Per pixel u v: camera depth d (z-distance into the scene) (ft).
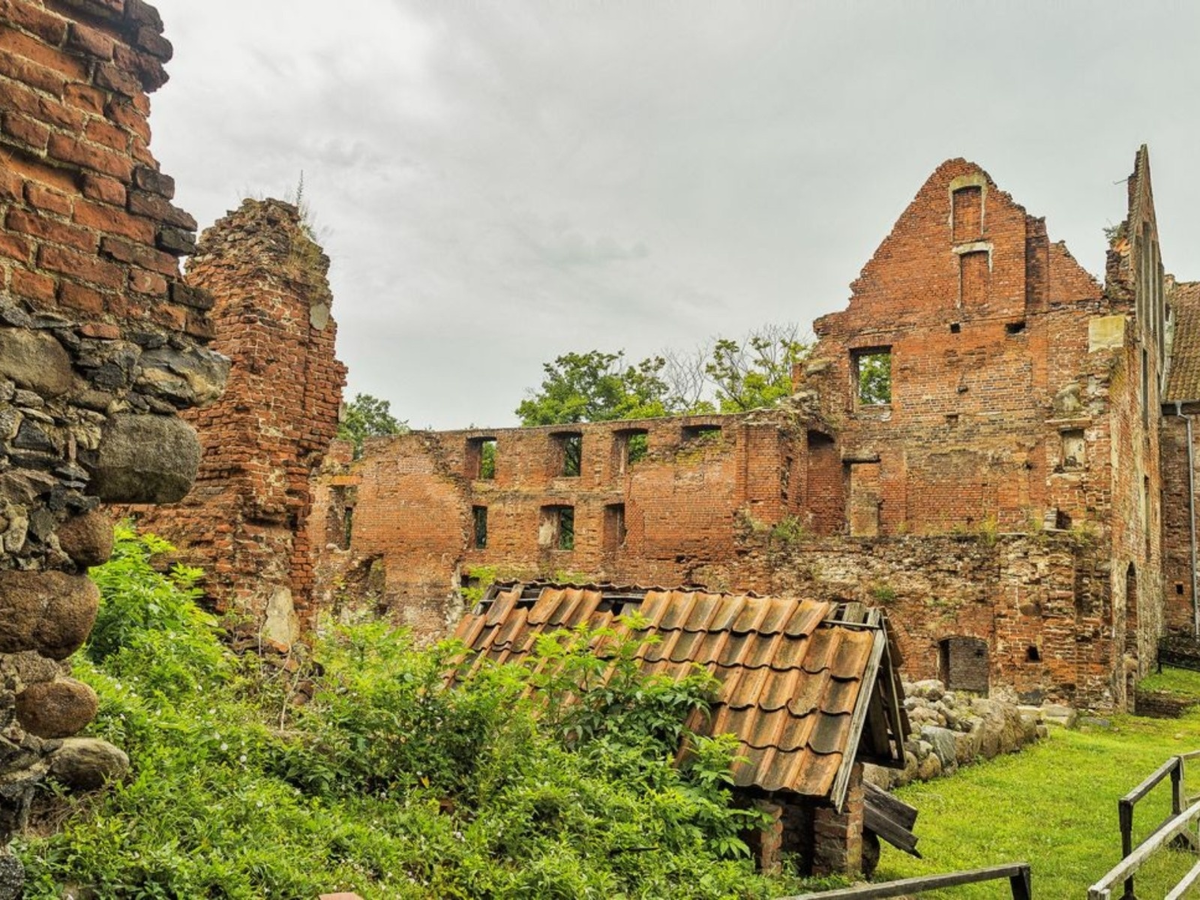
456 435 107.76
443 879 17.19
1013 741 51.39
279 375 37.24
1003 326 87.81
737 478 90.33
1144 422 93.40
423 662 23.93
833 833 26.03
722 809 22.21
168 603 25.52
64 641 12.98
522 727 22.74
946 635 71.77
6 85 12.85
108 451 13.52
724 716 24.20
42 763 13.20
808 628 25.48
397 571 108.37
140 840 13.93
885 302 93.91
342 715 21.89
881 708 26.53
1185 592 102.27
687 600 28.04
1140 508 88.28
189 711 20.42
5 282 12.66
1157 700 74.28
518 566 103.14
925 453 90.07
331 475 115.03
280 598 36.37
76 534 13.12
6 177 12.79
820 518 94.27
